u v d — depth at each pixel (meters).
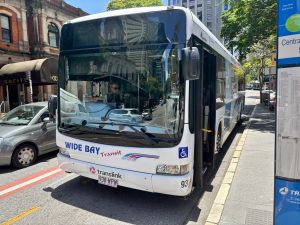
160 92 4.43
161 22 4.46
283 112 3.13
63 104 5.34
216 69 6.46
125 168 4.61
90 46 5.04
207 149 6.23
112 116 4.75
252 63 31.84
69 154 5.26
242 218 4.47
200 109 4.83
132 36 4.66
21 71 17.03
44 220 4.53
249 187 5.68
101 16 4.91
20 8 21.75
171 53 4.38
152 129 4.43
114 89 4.79
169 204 5.12
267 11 13.08
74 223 4.43
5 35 20.92
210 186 6.07
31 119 7.77
